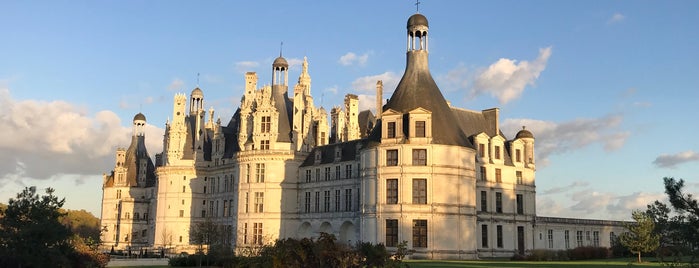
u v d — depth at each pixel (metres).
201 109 145.00
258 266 38.62
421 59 91.56
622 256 94.06
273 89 119.81
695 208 29.05
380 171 85.44
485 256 95.00
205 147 142.88
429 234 82.25
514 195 102.69
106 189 176.62
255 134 114.81
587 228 114.44
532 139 108.56
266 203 111.38
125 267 64.94
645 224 76.62
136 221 170.75
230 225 127.06
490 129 105.69
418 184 83.88
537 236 105.06
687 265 30.66
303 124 118.38
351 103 123.88
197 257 66.38
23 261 43.38
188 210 138.38
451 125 88.00
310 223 109.94
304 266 36.47
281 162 113.06
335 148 108.81
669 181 29.84
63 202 46.81
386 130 86.50
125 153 178.88
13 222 43.88
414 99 88.12
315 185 110.44
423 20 92.69
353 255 37.12
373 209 85.50
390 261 38.44
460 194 85.19
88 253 58.91
